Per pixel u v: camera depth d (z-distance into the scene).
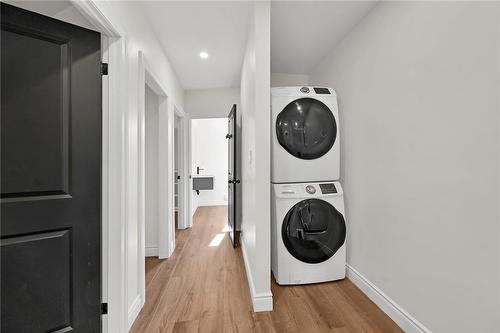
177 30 2.12
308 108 2.05
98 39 1.29
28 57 1.09
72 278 1.22
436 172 1.25
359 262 1.96
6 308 1.05
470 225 1.08
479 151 1.04
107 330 1.35
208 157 5.88
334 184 2.10
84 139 1.24
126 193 1.43
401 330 1.45
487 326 1.03
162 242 2.61
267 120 1.67
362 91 1.89
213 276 2.18
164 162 2.62
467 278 1.10
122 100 1.38
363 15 1.84
